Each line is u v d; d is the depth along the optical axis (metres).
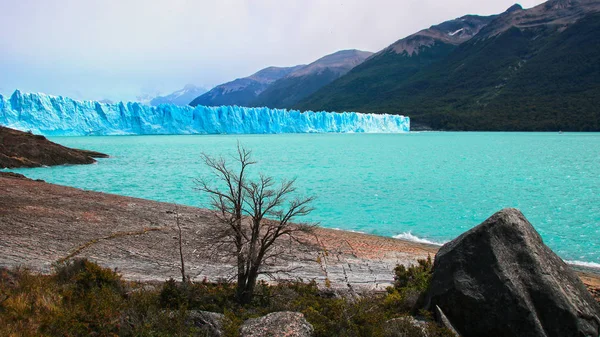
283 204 31.41
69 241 16.58
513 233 9.08
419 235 23.88
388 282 14.16
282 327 8.34
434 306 9.18
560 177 49.56
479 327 8.62
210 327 8.57
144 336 8.02
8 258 13.80
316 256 17.34
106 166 57.78
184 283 10.61
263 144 120.44
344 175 51.16
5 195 23.69
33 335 7.65
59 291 9.88
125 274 13.30
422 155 80.56
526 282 8.57
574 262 19.00
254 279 10.91
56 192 26.39
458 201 34.66
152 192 37.03
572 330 8.13
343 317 8.85
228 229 10.97
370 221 27.28
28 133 56.81
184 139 154.00
